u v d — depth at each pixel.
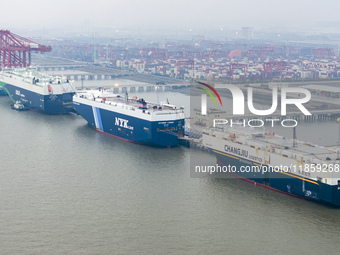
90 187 161.38
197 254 119.44
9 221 136.12
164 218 138.25
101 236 128.00
